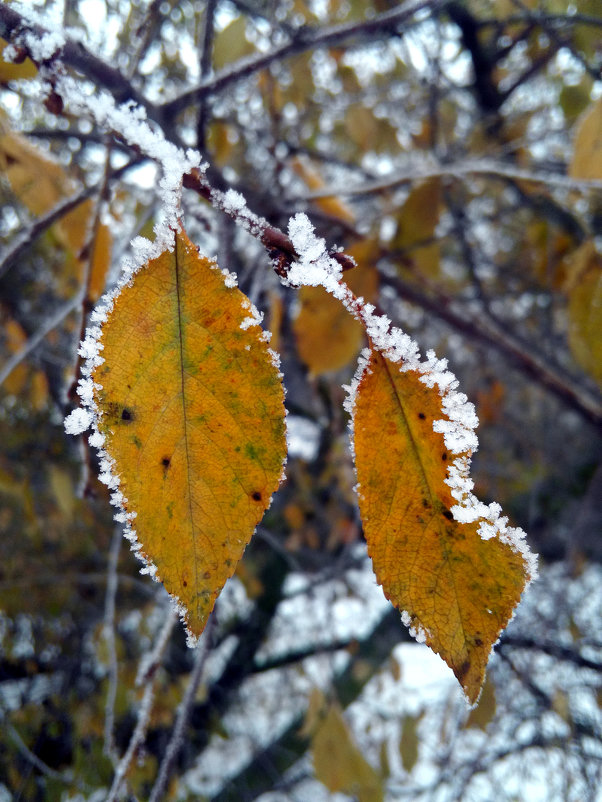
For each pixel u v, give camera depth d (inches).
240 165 26.3
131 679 26.4
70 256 17.8
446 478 5.4
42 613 28.5
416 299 22.9
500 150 24.3
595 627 28.7
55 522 28.6
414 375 5.6
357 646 32.3
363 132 25.1
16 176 12.8
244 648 36.1
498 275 32.7
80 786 23.2
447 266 34.8
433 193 18.1
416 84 27.2
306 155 25.9
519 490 36.1
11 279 27.5
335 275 5.6
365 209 28.8
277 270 5.7
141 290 5.5
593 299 15.5
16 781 22.8
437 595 5.3
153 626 31.0
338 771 18.7
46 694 26.8
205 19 13.2
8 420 28.0
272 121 21.2
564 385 25.3
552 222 21.3
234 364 5.5
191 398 5.5
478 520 5.4
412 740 23.6
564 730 23.7
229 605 34.8
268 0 19.5
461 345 33.6
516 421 37.1
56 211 11.0
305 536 33.1
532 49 23.9
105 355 5.4
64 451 29.8
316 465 30.9
